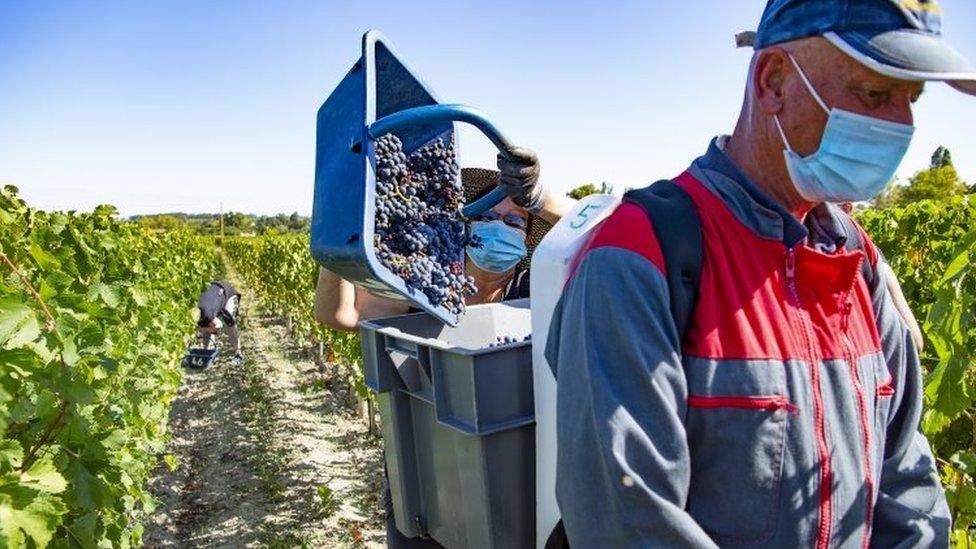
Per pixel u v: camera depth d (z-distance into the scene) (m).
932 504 1.75
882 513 1.70
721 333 1.39
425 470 2.22
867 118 1.36
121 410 4.17
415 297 2.00
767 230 1.46
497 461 1.86
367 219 1.86
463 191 2.60
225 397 10.76
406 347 2.13
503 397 1.85
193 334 12.67
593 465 1.35
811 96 1.39
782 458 1.38
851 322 1.58
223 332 17.39
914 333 2.42
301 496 6.59
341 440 8.25
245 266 30.91
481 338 2.59
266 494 6.73
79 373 2.81
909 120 1.39
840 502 1.45
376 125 1.90
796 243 1.48
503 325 2.66
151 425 5.68
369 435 8.23
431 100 2.29
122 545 4.23
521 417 1.87
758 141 1.50
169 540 5.90
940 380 2.87
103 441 2.87
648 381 1.32
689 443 1.42
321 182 2.19
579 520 1.38
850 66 1.35
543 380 1.74
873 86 1.35
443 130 2.33
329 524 5.95
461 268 2.30
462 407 1.89
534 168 2.10
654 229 1.42
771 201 1.48
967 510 2.79
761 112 1.48
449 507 2.09
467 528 1.98
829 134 1.39
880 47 1.28
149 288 7.60
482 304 2.67
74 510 2.89
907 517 1.68
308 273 13.95
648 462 1.30
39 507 2.07
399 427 2.24
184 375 12.47
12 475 2.10
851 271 1.47
